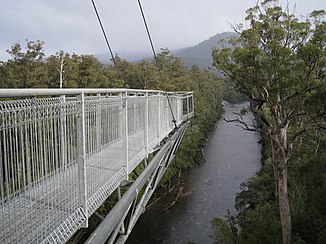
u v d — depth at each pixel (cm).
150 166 707
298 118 1686
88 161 393
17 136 259
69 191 341
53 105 309
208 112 4378
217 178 2408
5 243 246
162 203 1948
